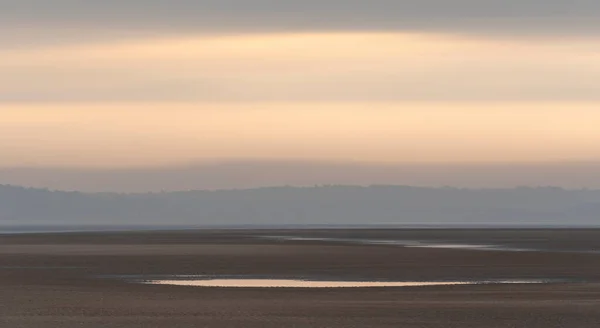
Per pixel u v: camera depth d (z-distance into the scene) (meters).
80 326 77.75
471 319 82.94
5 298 98.31
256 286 118.56
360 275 135.25
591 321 82.00
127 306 91.50
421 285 119.56
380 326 78.62
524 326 79.06
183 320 81.44
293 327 77.75
